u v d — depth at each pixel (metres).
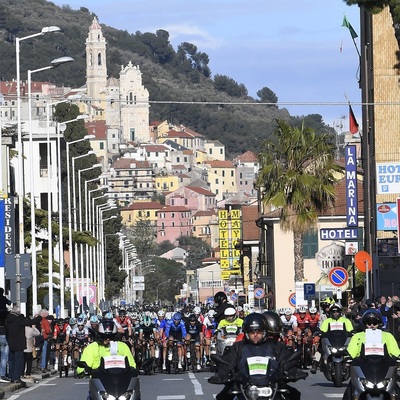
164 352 79.06
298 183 120.81
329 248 108.62
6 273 80.62
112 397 33.75
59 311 128.88
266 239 183.75
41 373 81.50
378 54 123.12
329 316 60.84
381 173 108.94
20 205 96.69
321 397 51.59
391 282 119.94
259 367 29.30
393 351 37.91
